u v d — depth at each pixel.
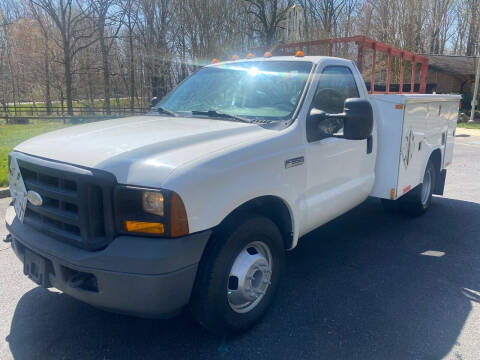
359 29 33.84
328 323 3.38
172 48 31.02
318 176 3.73
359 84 4.48
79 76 35.62
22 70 37.09
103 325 3.33
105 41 34.19
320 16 36.97
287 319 3.42
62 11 30.62
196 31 29.53
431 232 5.64
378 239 5.35
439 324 3.39
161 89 32.09
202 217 2.62
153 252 2.45
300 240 5.30
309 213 3.66
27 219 3.03
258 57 4.52
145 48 31.80
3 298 3.73
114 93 38.22
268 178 3.11
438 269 4.45
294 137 3.40
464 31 38.22
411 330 3.30
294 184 3.41
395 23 31.23
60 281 2.72
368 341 3.14
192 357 2.95
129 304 2.52
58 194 2.70
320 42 5.72
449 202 7.20
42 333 3.22
